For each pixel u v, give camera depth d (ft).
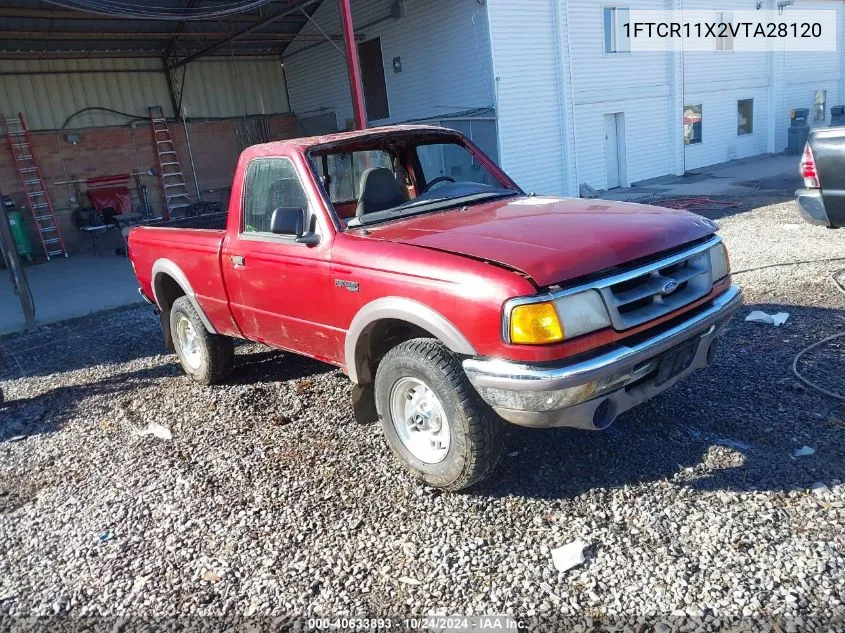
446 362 10.80
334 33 62.85
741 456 11.82
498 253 10.50
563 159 57.00
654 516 10.46
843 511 10.02
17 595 10.36
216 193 64.75
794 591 8.59
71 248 55.11
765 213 36.99
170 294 19.84
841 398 13.39
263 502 12.19
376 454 13.57
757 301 20.58
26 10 44.50
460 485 11.28
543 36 53.62
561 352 9.68
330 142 14.25
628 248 10.69
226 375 18.79
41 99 53.83
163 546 11.18
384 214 13.53
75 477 14.08
